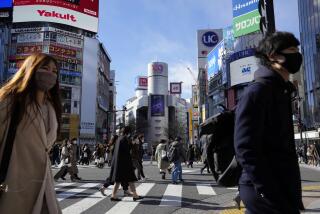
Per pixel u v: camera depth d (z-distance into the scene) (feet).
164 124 505.25
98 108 300.61
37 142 8.06
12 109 7.88
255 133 7.62
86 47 277.44
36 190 7.88
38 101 8.46
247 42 242.17
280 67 8.27
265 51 8.37
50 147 8.75
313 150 98.12
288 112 8.16
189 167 85.76
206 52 369.71
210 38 370.12
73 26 273.54
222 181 9.24
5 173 7.62
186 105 598.34
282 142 7.83
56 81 8.75
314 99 193.06
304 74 205.46
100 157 80.53
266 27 27.25
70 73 266.98
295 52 8.18
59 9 269.23
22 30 266.36
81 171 69.26
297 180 7.75
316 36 194.08
